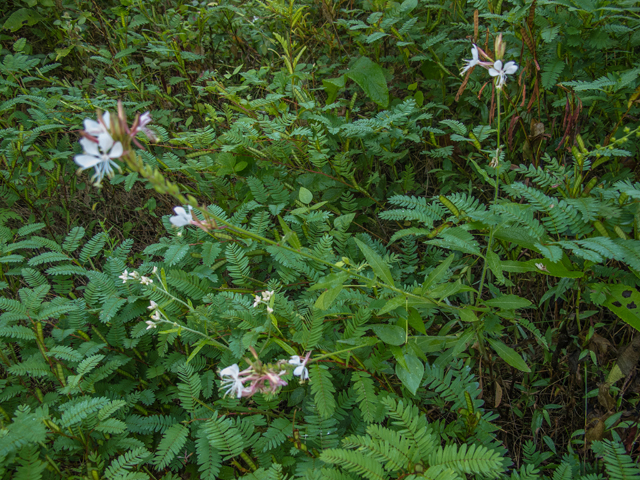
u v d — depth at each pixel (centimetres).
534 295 60
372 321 54
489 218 46
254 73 69
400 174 72
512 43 65
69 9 93
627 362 48
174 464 49
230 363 52
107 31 90
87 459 46
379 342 50
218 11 88
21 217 70
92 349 52
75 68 92
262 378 38
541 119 66
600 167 63
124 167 65
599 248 41
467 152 72
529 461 49
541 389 56
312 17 91
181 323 53
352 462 39
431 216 52
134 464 46
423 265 63
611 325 54
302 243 63
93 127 30
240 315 50
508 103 65
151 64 83
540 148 65
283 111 68
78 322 55
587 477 44
